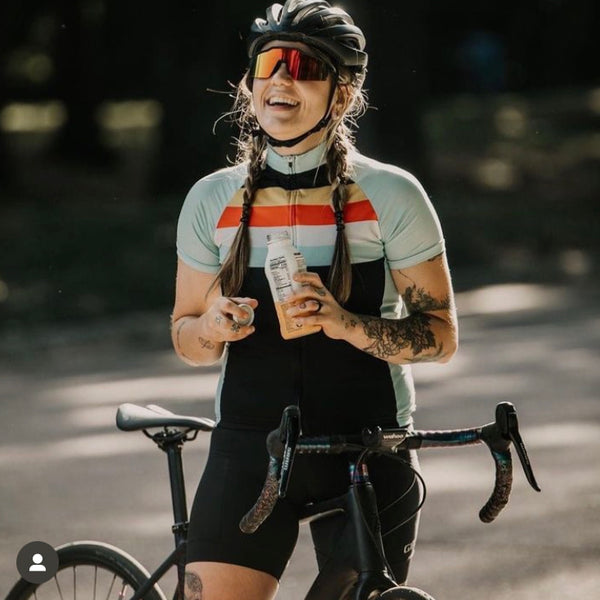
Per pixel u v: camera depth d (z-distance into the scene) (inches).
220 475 284.7
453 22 3474.4
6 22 2075.5
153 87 1838.1
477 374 863.1
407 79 1838.1
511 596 450.6
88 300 1284.4
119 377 922.1
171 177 1819.6
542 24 3476.9
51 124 2800.2
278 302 271.0
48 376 943.7
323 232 284.0
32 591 348.8
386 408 285.4
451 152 2380.7
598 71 3513.8
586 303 1206.9
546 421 716.0
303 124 281.6
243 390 285.3
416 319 284.7
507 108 2992.1
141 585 331.6
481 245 1598.2
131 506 576.7
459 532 522.9
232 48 1800.0
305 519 287.1
